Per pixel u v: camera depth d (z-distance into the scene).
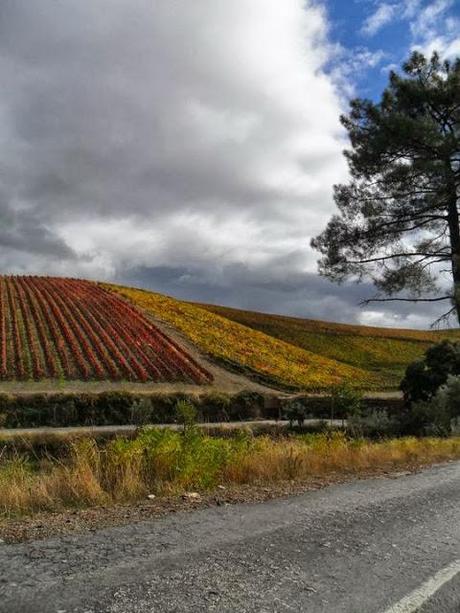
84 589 3.84
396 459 12.43
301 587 4.11
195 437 10.22
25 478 7.96
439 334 114.56
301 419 28.89
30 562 4.39
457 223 33.19
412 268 33.78
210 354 55.25
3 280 72.38
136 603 3.64
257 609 3.67
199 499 7.31
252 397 35.12
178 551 4.77
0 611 3.44
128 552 4.70
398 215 34.00
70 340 48.69
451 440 16.77
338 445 13.36
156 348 52.41
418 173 32.72
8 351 45.16
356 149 35.22
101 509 6.61
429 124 31.12
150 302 73.88
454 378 24.92
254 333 74.38
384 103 34.38
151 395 32.03
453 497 7.91
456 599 4.07
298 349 72.62
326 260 35.84
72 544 4.92
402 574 4.54
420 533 5.84
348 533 5.68
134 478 7.94
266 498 7.46
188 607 3.64
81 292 70.69
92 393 30.97
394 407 34.47
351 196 35.75
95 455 8.94
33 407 29.25
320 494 7.85
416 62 33.97
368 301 35.09
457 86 31.75
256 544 5.09
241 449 11.01
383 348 89.38
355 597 3.98
